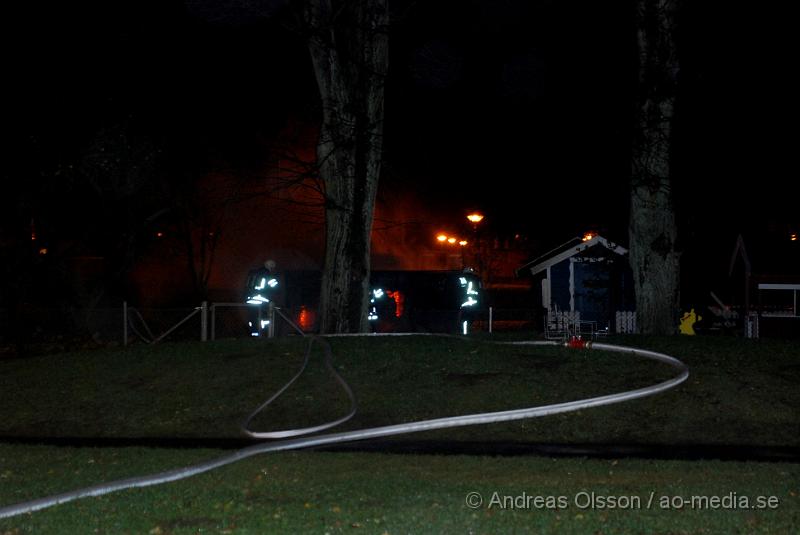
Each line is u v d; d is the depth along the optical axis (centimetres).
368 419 1351
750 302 3189
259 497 835
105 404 1473
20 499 851
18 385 1603
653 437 1232
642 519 723
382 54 1953
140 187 2870
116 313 2548
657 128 1855
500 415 1290
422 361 1585
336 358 1630
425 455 1097
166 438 1307
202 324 2039
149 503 809
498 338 1823
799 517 730
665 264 1880
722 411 1309
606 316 2898
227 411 1418
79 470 1004
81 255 3159
